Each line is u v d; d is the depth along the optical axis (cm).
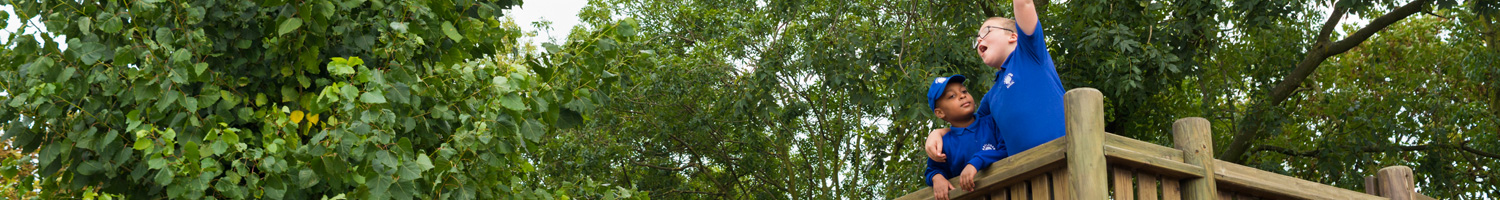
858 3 1218
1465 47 1362
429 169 438
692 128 1758
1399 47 1558
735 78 1421
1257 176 297
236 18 429
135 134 415
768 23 1395
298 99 440
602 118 1658
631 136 1762
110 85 409
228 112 423
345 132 405
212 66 433
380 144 418
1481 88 1445
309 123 432
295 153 412
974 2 1115
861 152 1917
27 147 427
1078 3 1104
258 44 440
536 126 469
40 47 408
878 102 1172
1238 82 1318
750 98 1255
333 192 430
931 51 1062
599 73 500
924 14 1203
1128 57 1012
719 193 2053
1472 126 1364
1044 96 306
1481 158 1368
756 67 1273
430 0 457
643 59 530
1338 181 1314
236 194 400
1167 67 1034
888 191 1571
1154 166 273
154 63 405
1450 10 1216
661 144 1867
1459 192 1277
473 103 464
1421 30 1534
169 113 423
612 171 1842
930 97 349
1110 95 1131
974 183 310
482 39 491
